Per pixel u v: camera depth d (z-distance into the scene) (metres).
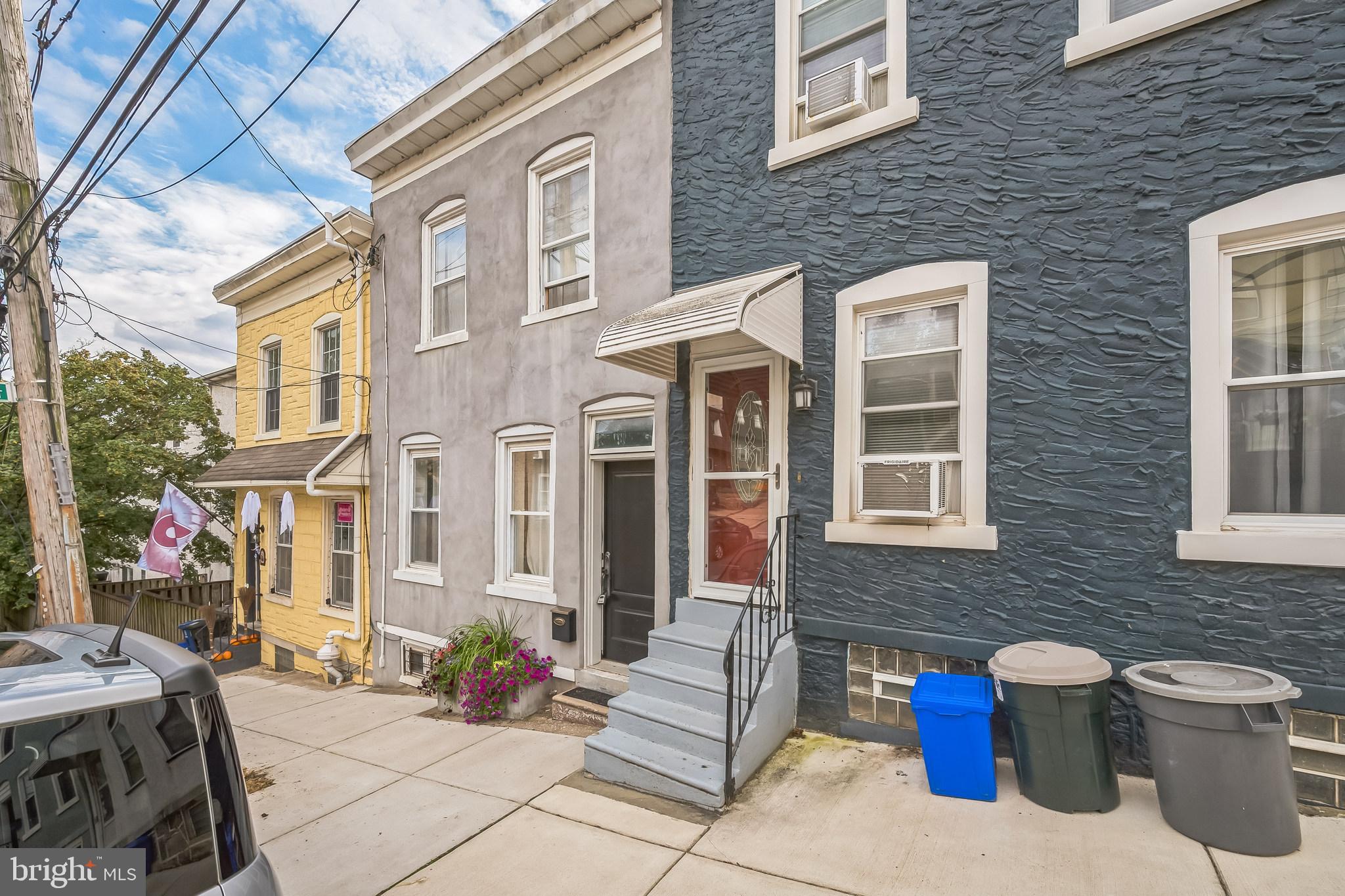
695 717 4.56
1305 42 3.62
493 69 7.21
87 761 1.67
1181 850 3.18
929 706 3.86
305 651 10.46
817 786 4.15
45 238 5.82
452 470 7.95
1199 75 3.88
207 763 1.83
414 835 3.91
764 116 5.54
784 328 4.86
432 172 8.44
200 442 16.56
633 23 6.34
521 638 6.88
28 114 5.79
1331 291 3.63
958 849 3.33
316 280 10.51
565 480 6.71
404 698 7.53
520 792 4.42
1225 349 3.80
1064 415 4.18
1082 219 4.18
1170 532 3.86
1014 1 4.45
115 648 1.96
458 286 8.32
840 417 5.00
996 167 4.47
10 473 11.26
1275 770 3.09
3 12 5.64
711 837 3.68
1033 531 4.24
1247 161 3.74
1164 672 3.46
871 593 4.80
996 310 4.43
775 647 4.87
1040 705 3.60
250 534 12.55
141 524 14.19
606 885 3.30
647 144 6.22
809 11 5.46
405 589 8.49
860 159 5.02
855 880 3.19
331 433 10.09
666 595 5.90
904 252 4.80
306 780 4.86
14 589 12.37
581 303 6.63
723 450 5.80
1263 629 3.60
